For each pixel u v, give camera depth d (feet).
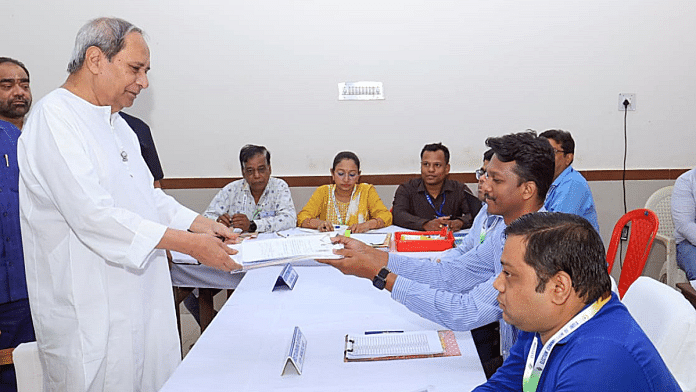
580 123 13.88
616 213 14.08
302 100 13.93
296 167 14.17
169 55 13.75
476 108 13.91
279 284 7.05
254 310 6.21
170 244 5.23
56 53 13.65
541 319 3.20
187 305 11.65
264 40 13.71
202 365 4.79
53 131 5.22
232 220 10.77
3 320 7.45
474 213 11.70
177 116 13.97
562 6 13.53
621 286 9.36
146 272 5.93
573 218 3.25
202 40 13.71
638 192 14.03
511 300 3.25
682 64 13.65
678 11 13.47
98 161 5.53
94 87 5.58
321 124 14.02
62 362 5.60
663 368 3.01
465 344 5.13
